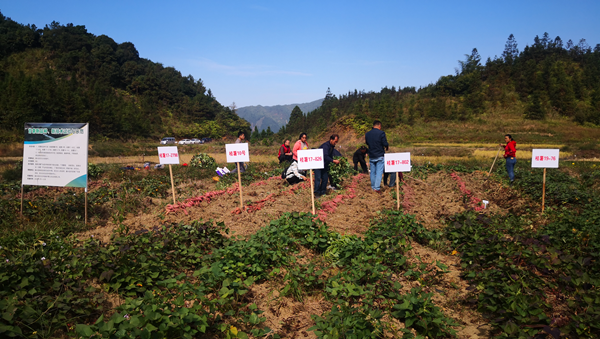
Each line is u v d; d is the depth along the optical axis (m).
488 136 55.47
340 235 6.67
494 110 74.62
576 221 7.72
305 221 6.71
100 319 3.35
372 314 3.88
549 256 5.68
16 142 42.72
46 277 4.44
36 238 6.43
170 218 8.34
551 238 6.27
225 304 4.36
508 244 5.96
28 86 66.69
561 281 5.13
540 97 76.19
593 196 10.82
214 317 4.12
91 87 101.50
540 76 79.94
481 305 4.54
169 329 3.44
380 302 4.60
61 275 4.57
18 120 58.03
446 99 80.06
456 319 4.48
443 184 13.78
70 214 8.66
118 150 43.81
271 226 6.54
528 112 70.81
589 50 115.38
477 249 5.96
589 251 6.00
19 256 4.75
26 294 4.09
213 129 110.81
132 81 123.25
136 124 80.88
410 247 6.30
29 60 116.25
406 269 5.70
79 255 5.04
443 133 59.84
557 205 10.41
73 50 125.19
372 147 11.32
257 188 12.15
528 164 21.58
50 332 3.66
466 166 21.59
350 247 5.79
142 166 22.16
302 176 12.47
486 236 6.48
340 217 8.76
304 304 4.75
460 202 10.70
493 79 85.69
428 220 8.71
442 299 4.98
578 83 82.69
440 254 6.62
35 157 8.28
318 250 6.46
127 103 95.75
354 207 9.72
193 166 18.64
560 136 57.62
